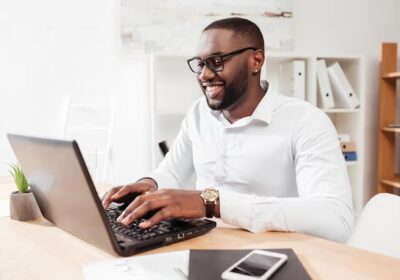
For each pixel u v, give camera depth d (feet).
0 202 3.82
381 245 2.71
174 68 8.31
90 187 2.10
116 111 8.12
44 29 7.54
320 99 8.31
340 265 2.12
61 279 2.00
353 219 3.16
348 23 9.41
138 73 8.23
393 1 9.73
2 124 7.40
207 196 2.81
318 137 3.67
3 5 7.22
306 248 2.39
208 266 2.04
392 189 9.36
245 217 2.74
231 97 3.81
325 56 8.17
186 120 4.91
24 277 2.04
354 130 8.61
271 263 2.04
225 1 8.32
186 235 2.56
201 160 4.53
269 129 4.04
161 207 2.65
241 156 4.13
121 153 8.23
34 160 2.55
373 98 9.71
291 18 8.75
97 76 7.98
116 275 1.97
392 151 9.21
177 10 8.07
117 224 2.65
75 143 2.04
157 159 7.65
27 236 2.71
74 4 7.69
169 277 1.94
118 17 7.97
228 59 3.66
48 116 7.73
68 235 2.71
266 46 8.64
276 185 4.04
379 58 9.70
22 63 7.46
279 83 8.87
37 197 2.87
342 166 3.50
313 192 3.29
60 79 7.74
